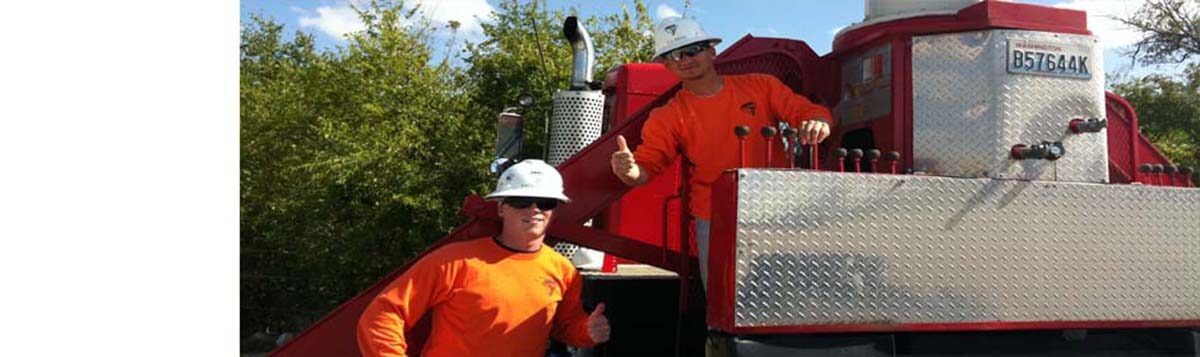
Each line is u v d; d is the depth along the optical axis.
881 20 3.38
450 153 10.31
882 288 2.79
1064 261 2.97
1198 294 3.10
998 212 2.92
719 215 2.78
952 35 3.22
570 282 3.08
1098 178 3.21
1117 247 3.03
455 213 10.12
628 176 3.15
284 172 12.12
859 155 2.88
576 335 3.13
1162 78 20.09
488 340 2.80
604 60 11.65
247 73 16.22
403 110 10.43
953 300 2.85
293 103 12.61
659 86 4.91
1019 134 3.13
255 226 12.16
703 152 3.33
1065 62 3.22
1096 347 3.25
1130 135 3.75
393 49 11.10
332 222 10.71
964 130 3.16
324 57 12.91
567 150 4.84
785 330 2.71
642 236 4.55
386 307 2.76
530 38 11.30
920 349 3.05
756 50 4.08
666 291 4.32
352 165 9.91
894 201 2.82
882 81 3.42
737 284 2.66
